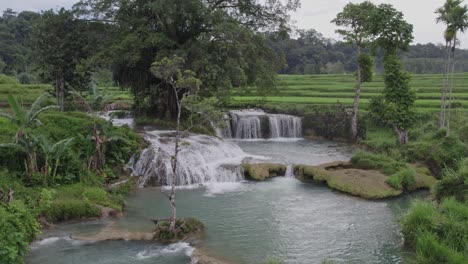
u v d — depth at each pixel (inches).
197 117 1272.1
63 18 1221.7
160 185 848.9
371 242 573.3
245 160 1018.7
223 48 1141.1
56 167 706.2
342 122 1419.8
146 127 1225.4
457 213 554.6
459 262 458.0
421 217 560.1
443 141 981.2
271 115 1498.5
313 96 1947.6
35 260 491.2
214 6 1305.4
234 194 799.7
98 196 687.7
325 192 818.2
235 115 1472.7
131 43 1119.6
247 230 613.3
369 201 764.6
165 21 1205.1
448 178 661.9
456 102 1534.2
